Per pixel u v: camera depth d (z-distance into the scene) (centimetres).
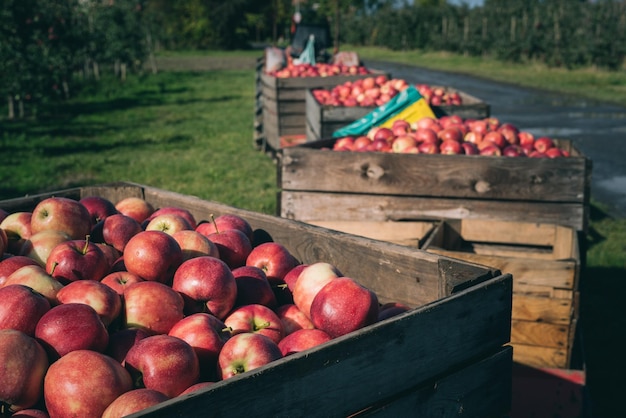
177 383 175
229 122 1574
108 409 161
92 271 229
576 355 391
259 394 150
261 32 7738
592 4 3084
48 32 1575
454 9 4653
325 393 164
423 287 231
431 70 3206
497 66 3353
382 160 468
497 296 207
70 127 1455
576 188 453
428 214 471
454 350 196
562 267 355
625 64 2864
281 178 482
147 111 1789
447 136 523
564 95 2039
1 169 978
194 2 6309
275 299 243
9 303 186
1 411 168
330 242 265
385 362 177
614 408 384
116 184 370
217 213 314
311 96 860
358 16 6328
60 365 167
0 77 1518
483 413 209
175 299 212
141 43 2914
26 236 272
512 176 457
